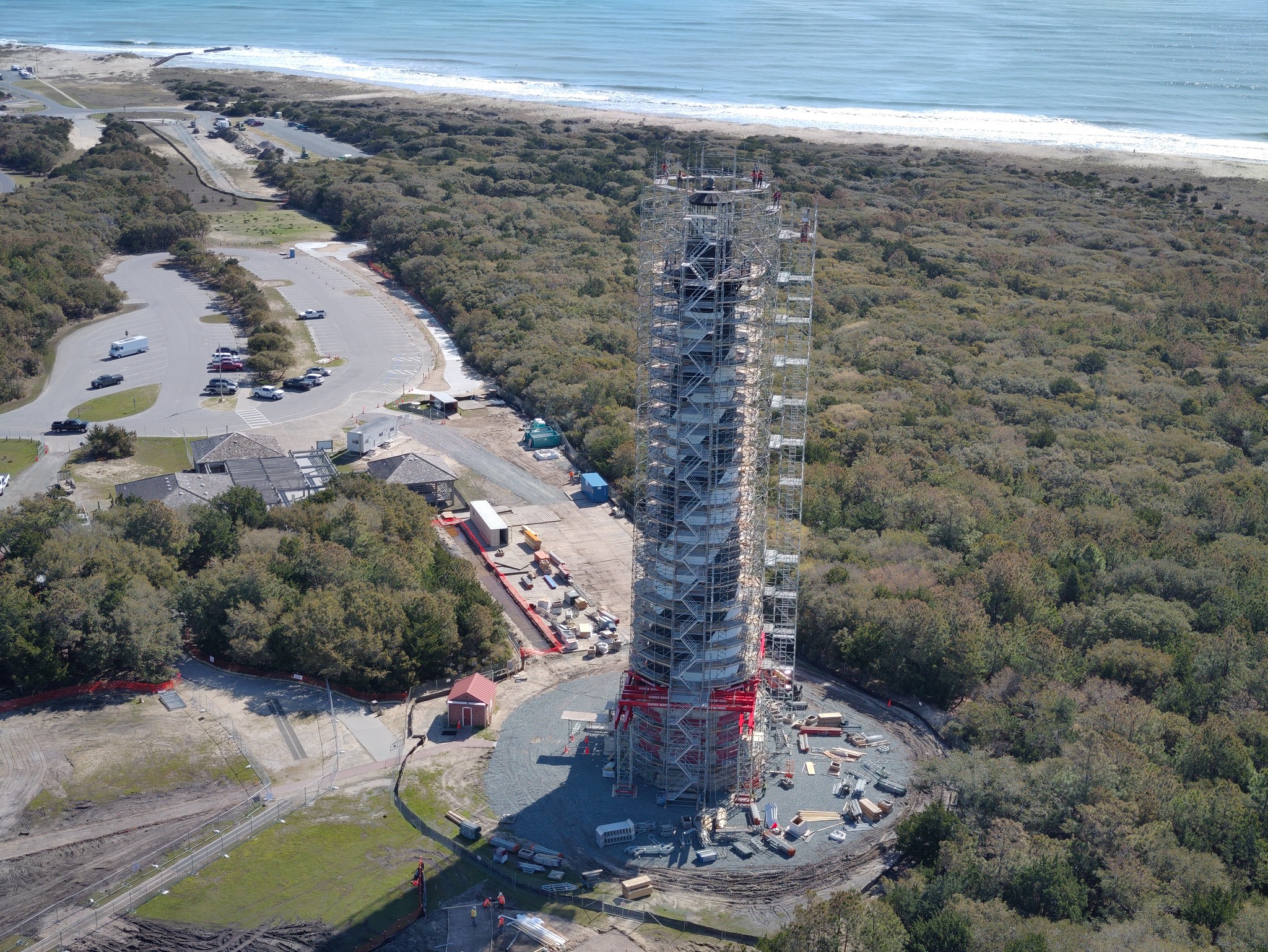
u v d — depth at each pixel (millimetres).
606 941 110125
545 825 125125
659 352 124312
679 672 128750
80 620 147625
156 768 133500
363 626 148375
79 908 112750
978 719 137750
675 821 126188
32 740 137750
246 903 113688
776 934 107062
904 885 112250
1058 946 100438
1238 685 146625
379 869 118812
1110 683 145750
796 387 159375
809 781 133750
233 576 157500
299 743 139000
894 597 160250
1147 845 114188
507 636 162625
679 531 127062
